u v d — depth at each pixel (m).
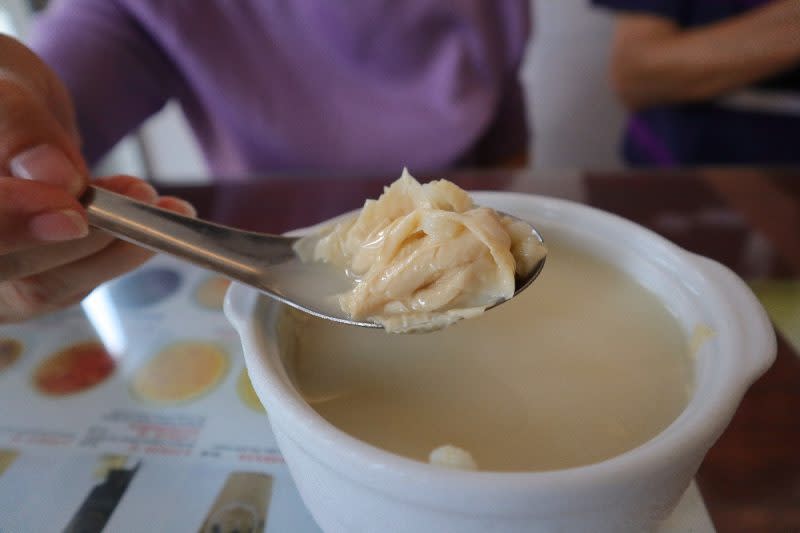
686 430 0.14
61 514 0.20
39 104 0.21
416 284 0.19
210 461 0.22
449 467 0.14
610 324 0.21
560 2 0.76
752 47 0.55
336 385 0.19
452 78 0.49
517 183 0.39
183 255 0.20
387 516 0.14
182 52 0.48
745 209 0.35
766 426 0.22
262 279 0.20
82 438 0.23
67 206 0.19
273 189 0.40
